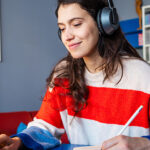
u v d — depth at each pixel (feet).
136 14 13.56
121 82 3.15
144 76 3.06
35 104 10.73
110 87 3.20
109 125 3.19
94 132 3.29
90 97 3.30
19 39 10.28
